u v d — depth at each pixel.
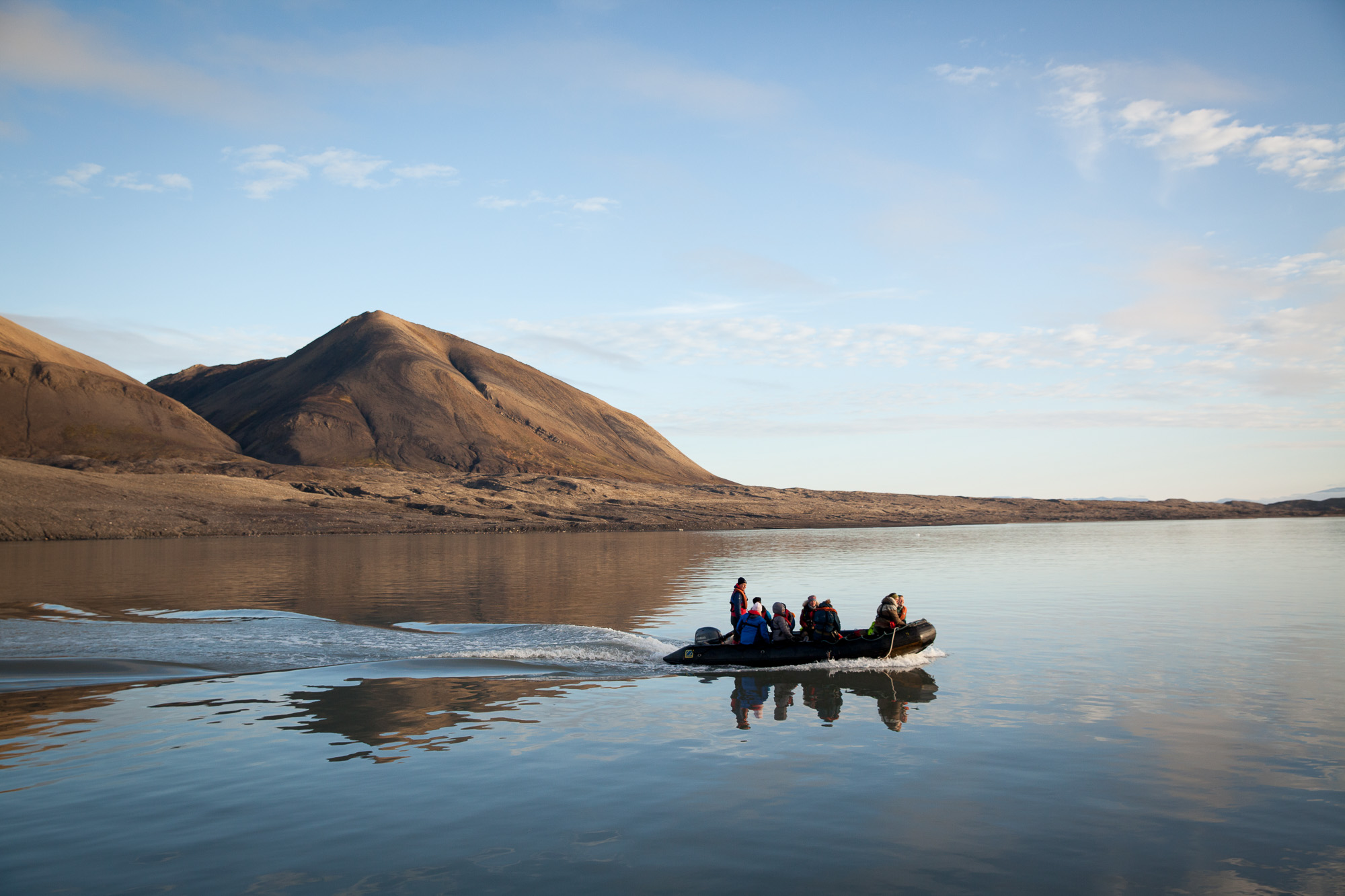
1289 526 108.19
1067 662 15.51
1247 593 27.64
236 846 7.04
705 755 9.69
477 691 13.23
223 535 79.12
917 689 13.34
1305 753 9.67
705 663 15.32
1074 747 9.96
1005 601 25.58
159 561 43.72
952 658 16.00
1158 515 143.88
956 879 6.39
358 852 6.91
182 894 6.16
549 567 40.12
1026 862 6.71
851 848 6.97
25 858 6.81
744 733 10.66
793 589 29.88
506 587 30.31
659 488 154.50
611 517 114.50
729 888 6.23
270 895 6.14
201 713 11.67
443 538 76.62
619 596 27.33
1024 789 8.45
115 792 8.38
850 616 23.30
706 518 119.69
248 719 11.34
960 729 10.84
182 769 9.13
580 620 21.34
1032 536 80.62
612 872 6.50
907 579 33.31
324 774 8.95
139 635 18.61
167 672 14.54
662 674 14.68
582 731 10.80
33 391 151.50
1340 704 12.04
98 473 92.44
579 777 8.87
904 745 10.09
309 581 32.59
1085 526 113.62
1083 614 22.33
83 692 13.02
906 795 8.30
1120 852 6.91
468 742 10.23
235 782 8.70
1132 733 10.55
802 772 9.03
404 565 41.34
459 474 152.62
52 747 9.94
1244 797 8.20
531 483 138.88
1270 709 11.78
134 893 6.19
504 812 7.83
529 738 10.43
